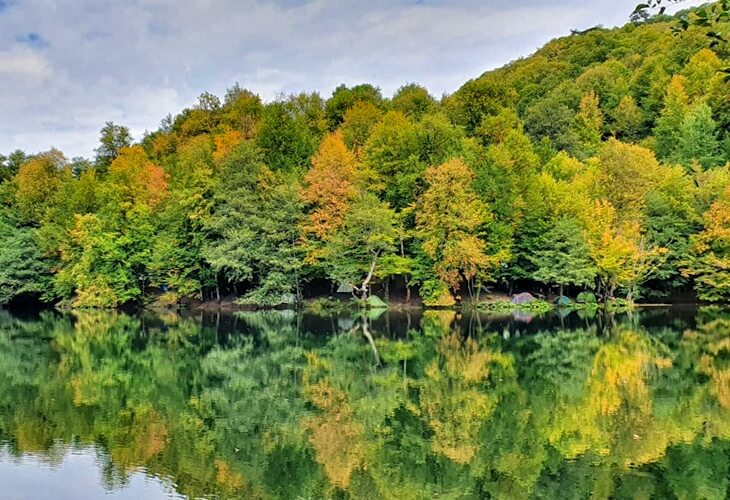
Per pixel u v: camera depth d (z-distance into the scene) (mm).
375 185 60844
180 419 23109
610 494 15359
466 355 34188
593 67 106750
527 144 65750
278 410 24109
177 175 68938
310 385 28281
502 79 118688
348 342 39875
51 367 33625
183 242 63906
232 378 30203
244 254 58219
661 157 73062
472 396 25250
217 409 24484
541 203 57938
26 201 76250
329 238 57969
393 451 19203
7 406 25125
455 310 56688
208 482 16781
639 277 55469
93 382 29734
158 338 43375
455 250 54312
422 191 59969
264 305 62125
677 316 49188
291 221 59875
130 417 23453
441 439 20109
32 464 18172
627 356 32531
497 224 56938
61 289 66438
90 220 64000
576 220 56312
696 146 68188
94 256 62656
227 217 60125
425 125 65062
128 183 72875
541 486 16062
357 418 22750
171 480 16844
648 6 7809
